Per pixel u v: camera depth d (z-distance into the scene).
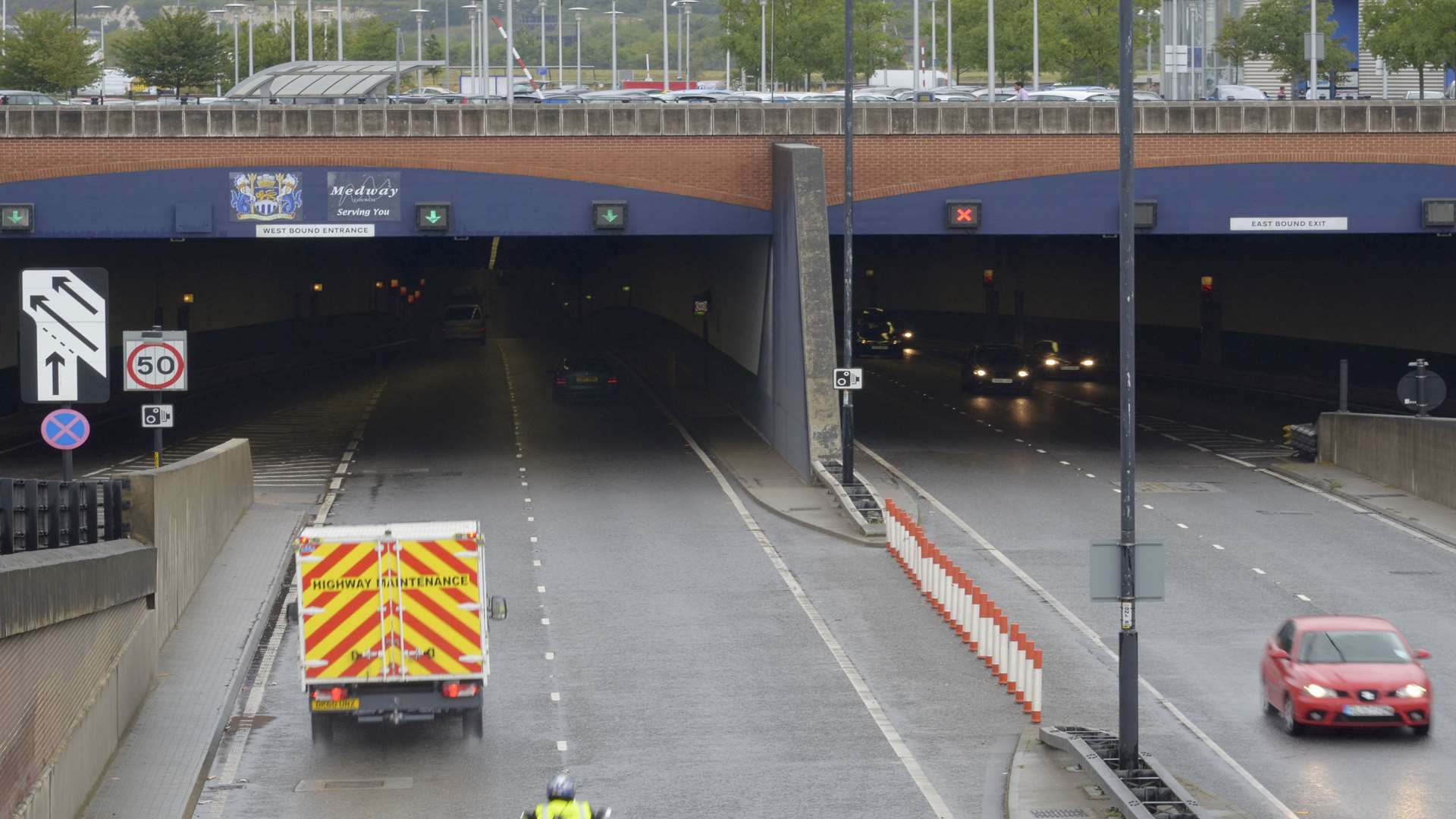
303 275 177.50
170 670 49.12
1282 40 154.75
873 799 38.44
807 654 52.78
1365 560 66.62
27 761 31.42
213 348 152.62
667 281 159.88
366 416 116.19
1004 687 48.91
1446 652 52.03
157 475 50.81
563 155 91.12
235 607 57.97
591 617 57.97
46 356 48.84
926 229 92.44
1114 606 58.94
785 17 195.25
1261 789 38.53
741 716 45.88
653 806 37.94
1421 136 91.31
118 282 130.88
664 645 53.94
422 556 41.84
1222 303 146.50
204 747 41.25
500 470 90.38
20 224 87.75
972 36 191.88
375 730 44.44
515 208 91.19
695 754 42.22
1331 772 39.94
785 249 90.81
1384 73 175.00
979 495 81.75
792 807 37.84
